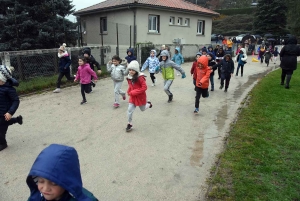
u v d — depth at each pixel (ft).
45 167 4.59
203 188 11.39
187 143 16.33
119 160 14.07
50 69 35.01
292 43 30.12
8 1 44.73
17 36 43.57
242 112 21.57
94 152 15.06
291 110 21.77
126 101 26.73
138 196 10.87
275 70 50.88
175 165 13.51
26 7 45.06
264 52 68.18
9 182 12.08
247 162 13.00
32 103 25.75
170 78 25.61
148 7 62.69
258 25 146.41
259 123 18.60
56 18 47.26
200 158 14.28
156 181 12.01
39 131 18.45
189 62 67.15
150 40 65.77
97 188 11.44
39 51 32.99
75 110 23.48
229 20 191.42
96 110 23.49
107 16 68.59
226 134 17.70
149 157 14.43
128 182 11.93
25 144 16.31
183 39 74.38
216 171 12.37
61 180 4.61
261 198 10.11
